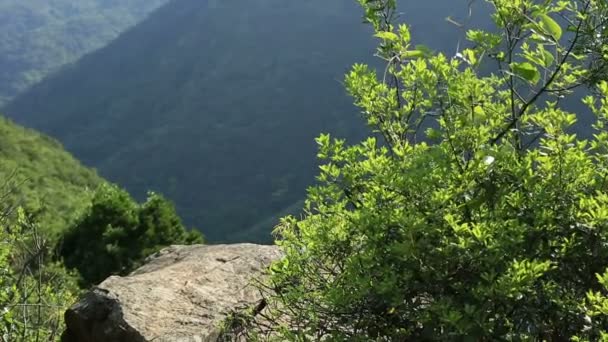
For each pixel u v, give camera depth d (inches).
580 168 75.8
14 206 169.5
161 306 138.6
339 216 84.4
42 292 162.2
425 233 72.2
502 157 77.6
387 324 75.8
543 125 79.0
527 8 83.5
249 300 143.3
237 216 4490.7
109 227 595.8
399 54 88.7
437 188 77.9
